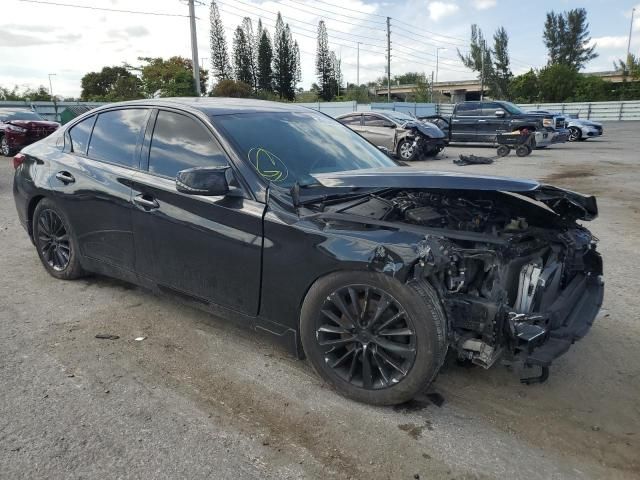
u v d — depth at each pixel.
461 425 2.79
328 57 86.19
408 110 40.56
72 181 4.25
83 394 3.02
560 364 3.48
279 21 84.56
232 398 3.01
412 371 2.72
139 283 3.97
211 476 2.38
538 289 3.00
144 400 2.97
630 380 3.29
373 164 3.91
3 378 3.16
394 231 2.79
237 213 3.19
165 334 3.80
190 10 36.12
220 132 3.46
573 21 83.25
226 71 87.06
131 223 3.80
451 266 2.78
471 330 2.80
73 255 4.54
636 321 4.16
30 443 2.58
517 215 3.70
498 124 20.06
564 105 47.84
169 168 3.65
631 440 2.70
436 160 16.67
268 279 3.11
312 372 3.31
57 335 3.76
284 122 3.92
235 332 3.85
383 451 2.57
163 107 3.88
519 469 2.47
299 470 2.44
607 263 5.64
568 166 14.63
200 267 3.43
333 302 2.91
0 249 5.86
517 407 2.97
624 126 39.03
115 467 2.42
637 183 11.34
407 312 2.67
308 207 3.10
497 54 77.81
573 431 2.77
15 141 16.02
